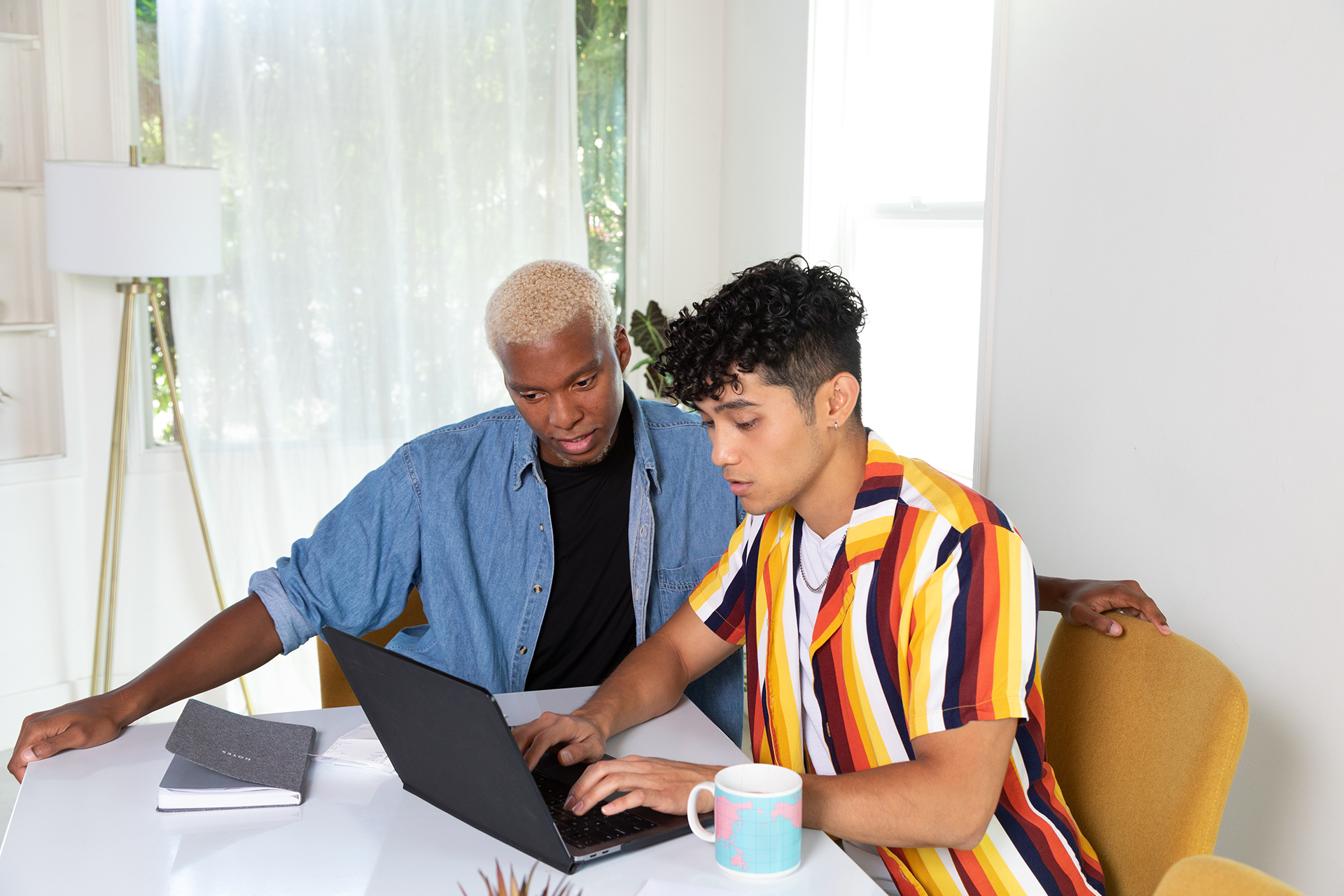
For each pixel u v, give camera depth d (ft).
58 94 10.50
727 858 3.29
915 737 3.63
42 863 3.38
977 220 8.16
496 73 11.68
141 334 11.14
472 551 5.54
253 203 11.07
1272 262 4.90
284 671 11.57
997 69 7.13
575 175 12.20
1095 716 4.21
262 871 3.34
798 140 10.36
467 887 3.25
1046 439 6.75
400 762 3.86
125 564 11.18
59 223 9.54
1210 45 5.25
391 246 11.48
